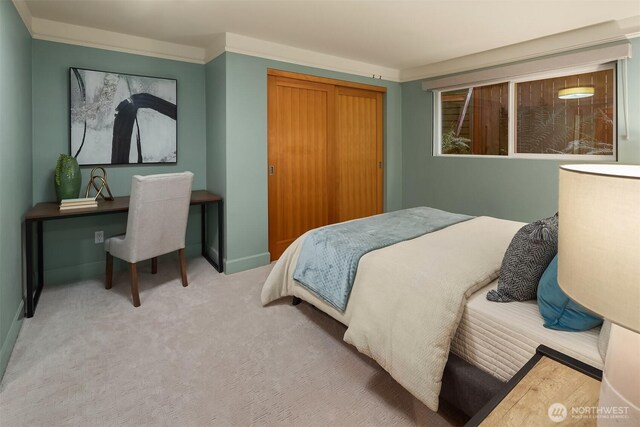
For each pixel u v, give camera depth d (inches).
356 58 166.4
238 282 130.1
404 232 101.2
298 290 100.3
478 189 168.1
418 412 67.0
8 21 86.9
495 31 129.1
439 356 60.6
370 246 87.7
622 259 24.6
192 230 158.6
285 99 152.9
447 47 149.3
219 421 64.4
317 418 65.4
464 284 65.3
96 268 135.5
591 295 26.8
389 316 70.4
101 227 135.6
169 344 89.0
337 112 171.6
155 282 129.2
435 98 183.0
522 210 153.9
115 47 131.1
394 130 194.9
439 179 183.3
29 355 83.4
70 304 110.7
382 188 194.4
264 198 147.5
